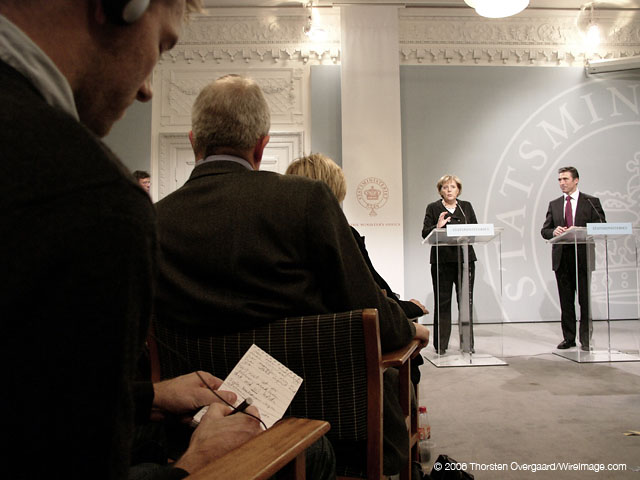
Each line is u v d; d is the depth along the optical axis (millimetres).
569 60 6434
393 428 1109
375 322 882
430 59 6367
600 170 6316
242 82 1103
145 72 449
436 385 3348
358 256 1012
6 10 370
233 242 945
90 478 303
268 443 578
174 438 973
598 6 6359
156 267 356
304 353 901
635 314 6168
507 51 6379
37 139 303
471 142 6293
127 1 390
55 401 288
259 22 6344
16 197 281
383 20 6238
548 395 3096
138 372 1300
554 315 6180
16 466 284
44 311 284
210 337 958
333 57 6355
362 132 6113
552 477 1928
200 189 1024
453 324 3986
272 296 939
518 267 6195
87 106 427
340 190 1643
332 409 913
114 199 312
